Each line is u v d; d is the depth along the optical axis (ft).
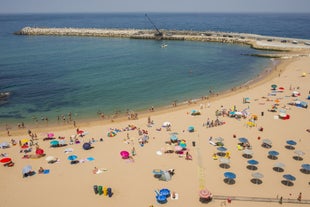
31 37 547.49
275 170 108.47
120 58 339.57
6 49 396.37
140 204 91.09
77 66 291.99
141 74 263.90
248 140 132.16
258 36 501.15
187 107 180.45
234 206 89.92
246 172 107.34
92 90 216.74
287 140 131.85
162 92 213.66
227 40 466.70
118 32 565.53
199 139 134.10
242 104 180.55
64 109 180.24
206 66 297.33
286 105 175.83
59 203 91.76
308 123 150.20
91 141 134.10
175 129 146.10
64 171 109.40
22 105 185.26
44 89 216.74
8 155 121.19
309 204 90.74
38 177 105.60
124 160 116.57
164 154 121.19
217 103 185.06
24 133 146.30
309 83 220.02
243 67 288.51
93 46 435.53
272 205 90.27
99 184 101.40
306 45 394.93
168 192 93.97
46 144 131.64
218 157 117.91
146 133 141.49
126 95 206.80
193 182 101.91
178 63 312.50
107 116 169.48
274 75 247.70
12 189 98.73
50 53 367.25
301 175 105.40
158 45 450.30
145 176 105.81
